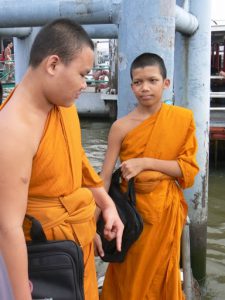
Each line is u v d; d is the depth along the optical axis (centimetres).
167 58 262
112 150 239
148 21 254
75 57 149
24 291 138
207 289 444
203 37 370
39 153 151
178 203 238
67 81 150
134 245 235
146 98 227
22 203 142
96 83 1902
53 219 161
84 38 153
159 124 230
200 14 363
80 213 168
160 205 229
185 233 268
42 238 154
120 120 239
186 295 274
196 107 380
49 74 149
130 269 237
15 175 139
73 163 165
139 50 259
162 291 239
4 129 141
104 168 238
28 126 146
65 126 162
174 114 231
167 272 236
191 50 372
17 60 412
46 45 149
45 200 161
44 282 154
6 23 280
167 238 233
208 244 587
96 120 1825
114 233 195
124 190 234
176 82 385
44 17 271
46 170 154
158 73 225
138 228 219
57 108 160
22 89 153
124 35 262
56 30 149
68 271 155
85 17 266
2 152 138
